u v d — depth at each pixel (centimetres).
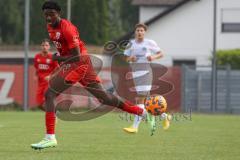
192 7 10681
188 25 10700
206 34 10700
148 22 10744
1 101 8000
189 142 3444
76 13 9962
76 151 2920
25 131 4138
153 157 2711
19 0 15875
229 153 2892
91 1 10794
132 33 9938
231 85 7950
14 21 15362
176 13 10719
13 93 7981
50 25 2838
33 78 7881
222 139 3662
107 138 3650
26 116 6225
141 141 3472
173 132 4172
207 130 4425
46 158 2614
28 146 3120
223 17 10806
